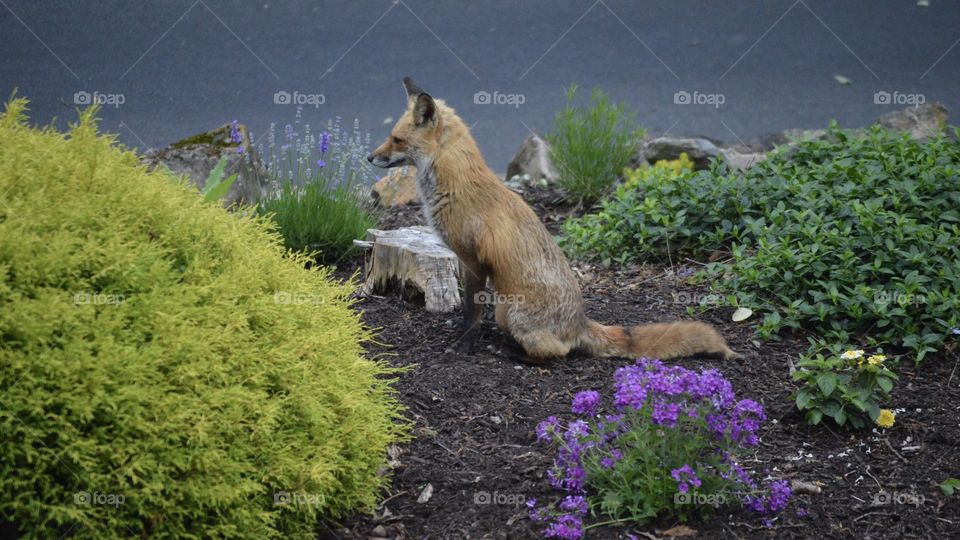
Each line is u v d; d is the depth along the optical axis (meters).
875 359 4.87
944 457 4.56
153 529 3.28
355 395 4.02
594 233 7.70
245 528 3.46
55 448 3.13
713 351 5.64
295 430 3.72
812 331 5.98
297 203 7.91
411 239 7.14
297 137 8.69
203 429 3.26
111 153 4.04
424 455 4.61
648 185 7.82
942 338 5.52
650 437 3.96
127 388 3.17
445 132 5.89
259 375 3.59
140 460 3.17
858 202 6.54
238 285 3.77
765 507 4.06
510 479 4.37
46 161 3.61
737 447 4.08
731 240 7.21
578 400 4.09
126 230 3.55
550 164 10.33
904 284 5.79
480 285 5.90
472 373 5.53
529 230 5.79
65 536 3.17
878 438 4.75
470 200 5.82
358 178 9.05
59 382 3.10
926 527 4.00
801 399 4.84
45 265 3.26
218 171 5.07
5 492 3.08
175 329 3.39
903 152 7.34
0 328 3.08
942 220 6.51
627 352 5.74
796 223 6.68
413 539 3.94
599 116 9.34
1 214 3.38
